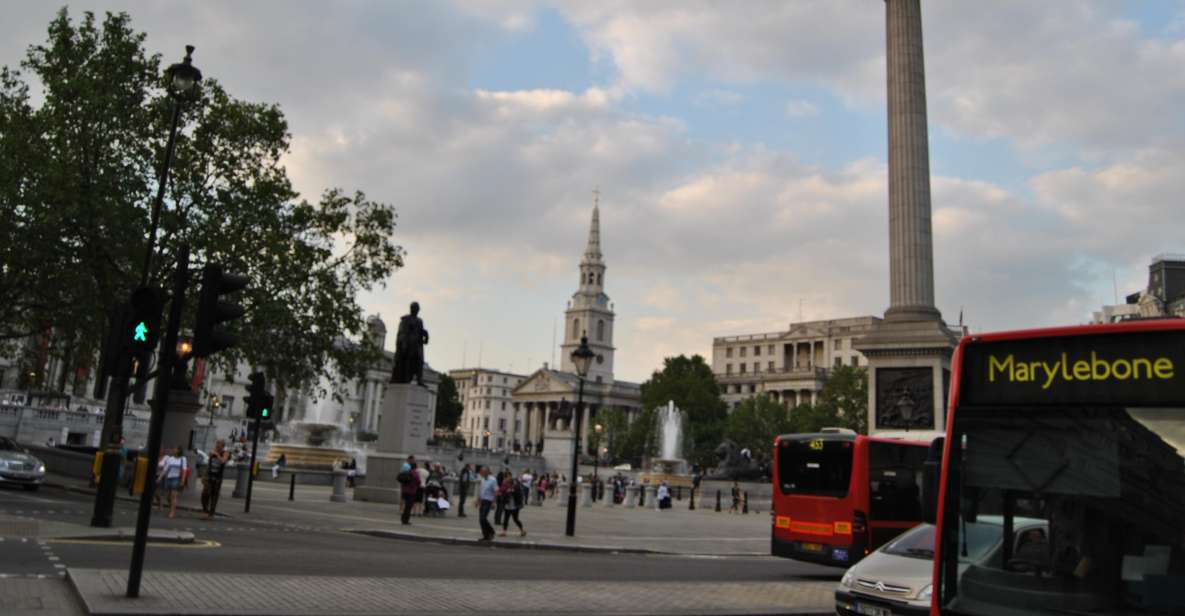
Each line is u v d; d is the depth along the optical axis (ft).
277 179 132.46
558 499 214.07
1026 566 23.70
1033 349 25.05
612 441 473.26
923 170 160.66
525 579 55.26
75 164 118.01
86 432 224.33
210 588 40.27
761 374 554.05
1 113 126.93
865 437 70.74
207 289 37.86
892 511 70.03
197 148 125.90
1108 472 22.86
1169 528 21.44
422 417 131.75
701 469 412.16
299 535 77.82
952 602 24.76
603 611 43.45
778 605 50.62
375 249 140.97
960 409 26.30
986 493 25.04
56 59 125.39
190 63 96.73
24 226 118.93
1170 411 22.08
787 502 73.31
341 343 144.56
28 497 90.33
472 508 138.62
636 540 99.60
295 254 132.26
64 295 129.49
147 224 120.37
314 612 36.88
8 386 268.41
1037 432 24.47
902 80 163.32
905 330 153.28
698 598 51.01
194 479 112.98
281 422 352.90
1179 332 22.39
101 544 55.77
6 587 37.76
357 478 186.70
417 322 133.39
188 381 115.14
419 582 48.73
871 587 42.78
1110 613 21.85
